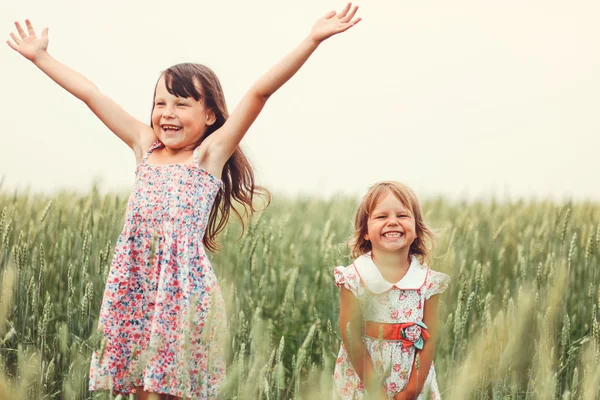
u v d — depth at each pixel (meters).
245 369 3.44
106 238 5.35
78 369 3.45
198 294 3.80
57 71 4.25
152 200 3.91
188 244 3.83
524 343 3.69
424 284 3.92
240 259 5.41
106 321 3.84
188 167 3.92
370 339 3.86
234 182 4.40
